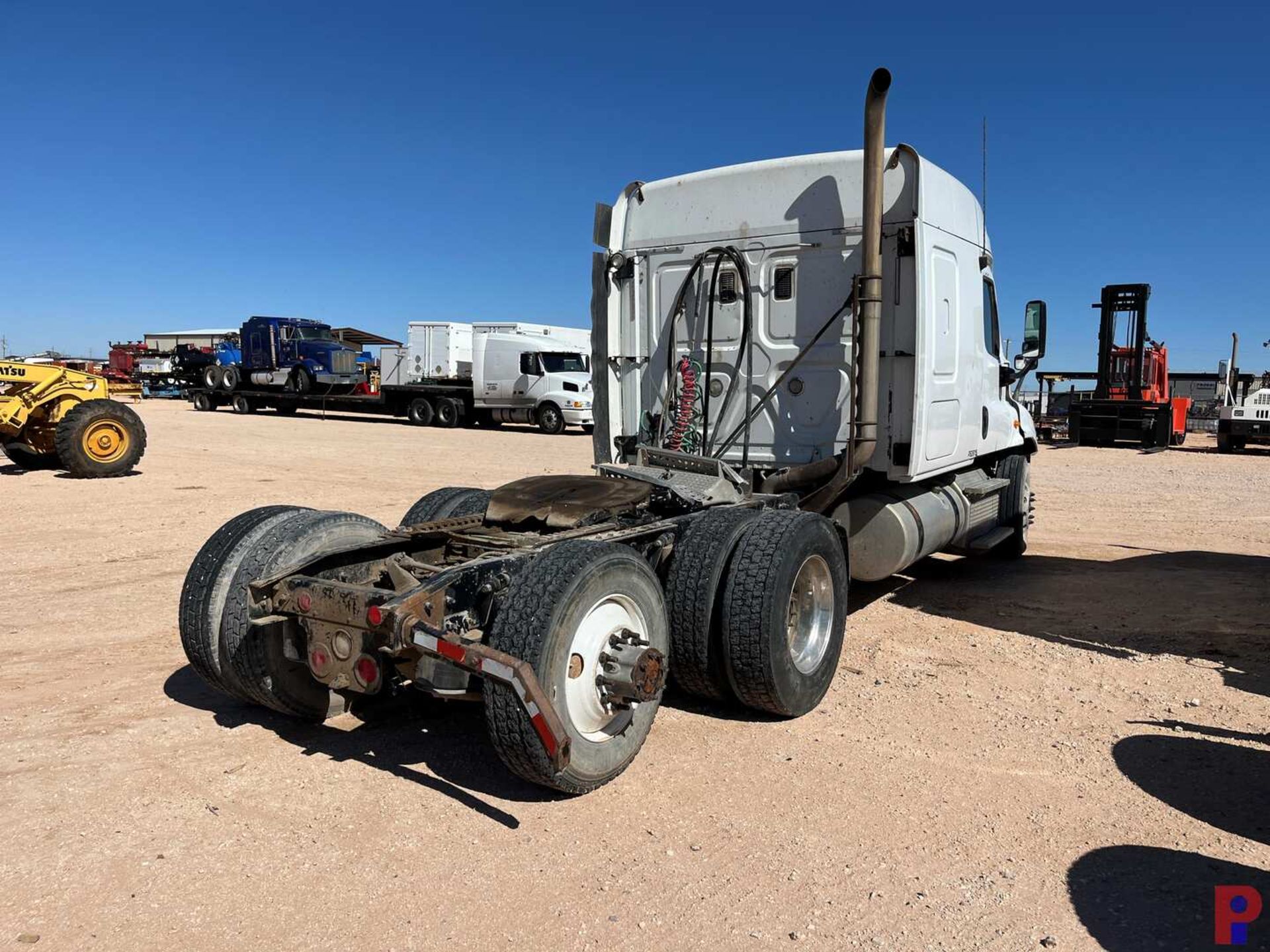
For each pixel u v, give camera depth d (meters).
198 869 2.96
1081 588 7.25
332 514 4.24
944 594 7.05
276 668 3.98
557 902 2.81
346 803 3.45
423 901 2.80
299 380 33.16
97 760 3.78
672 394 6.19
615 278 6.55
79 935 2.60
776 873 2.99
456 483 13.23
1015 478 8.27
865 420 5.27
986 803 3.50
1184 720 4.38
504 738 3.22
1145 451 22.98
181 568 7.54
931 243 5.64
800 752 3.98
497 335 27.53
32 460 14.81
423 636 3.19
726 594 4.14
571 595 3.32
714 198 6.15
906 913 2.77
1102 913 2.77
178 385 49.78
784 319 5.91
